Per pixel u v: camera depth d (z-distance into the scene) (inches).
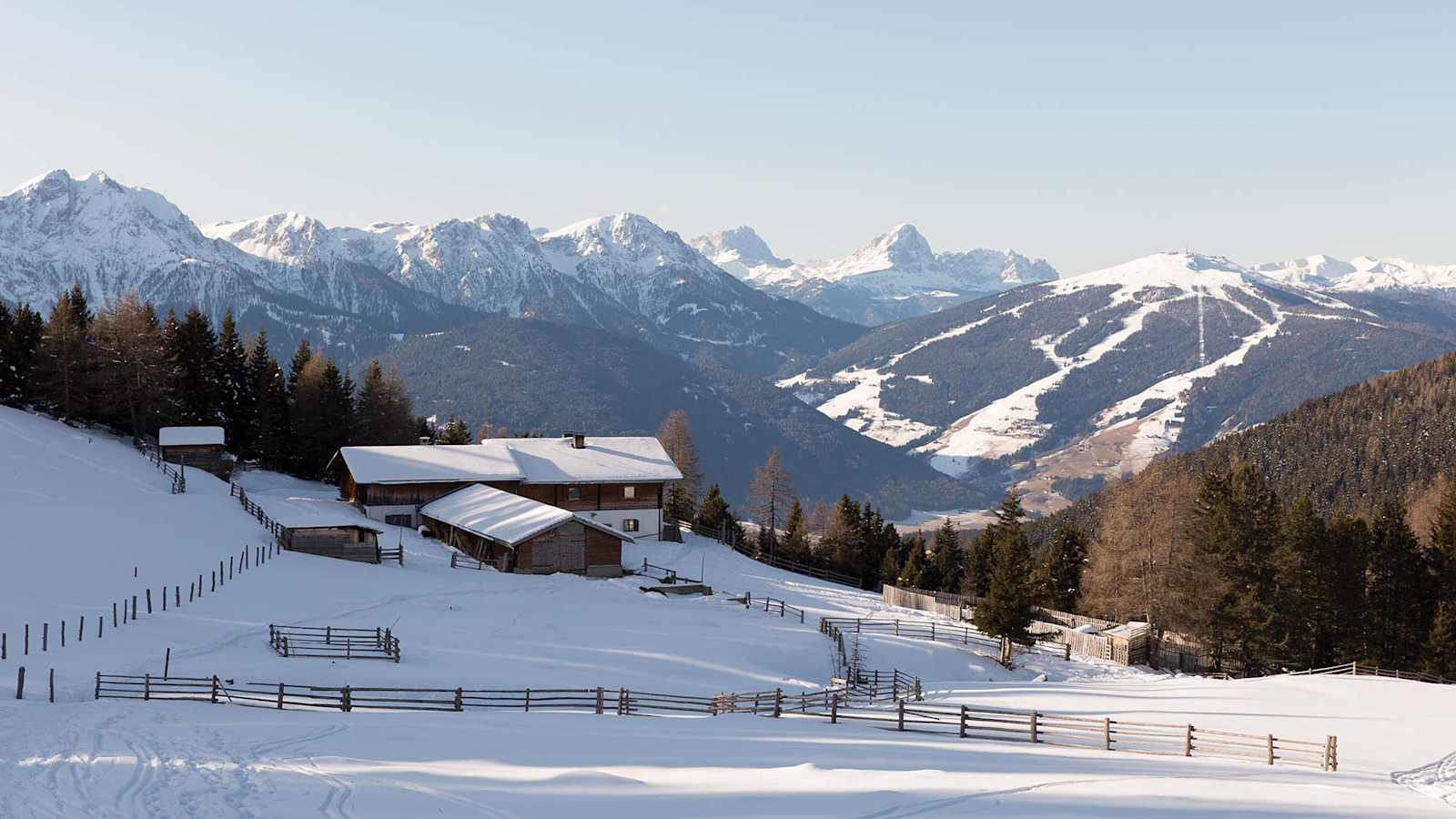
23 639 1807.3
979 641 2827.3
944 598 3358.8
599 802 1038.4
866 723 1672.0
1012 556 2711.6
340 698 1611.7
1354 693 2150.6
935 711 1678.2
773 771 1194.6
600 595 2790.4
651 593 2913.4
